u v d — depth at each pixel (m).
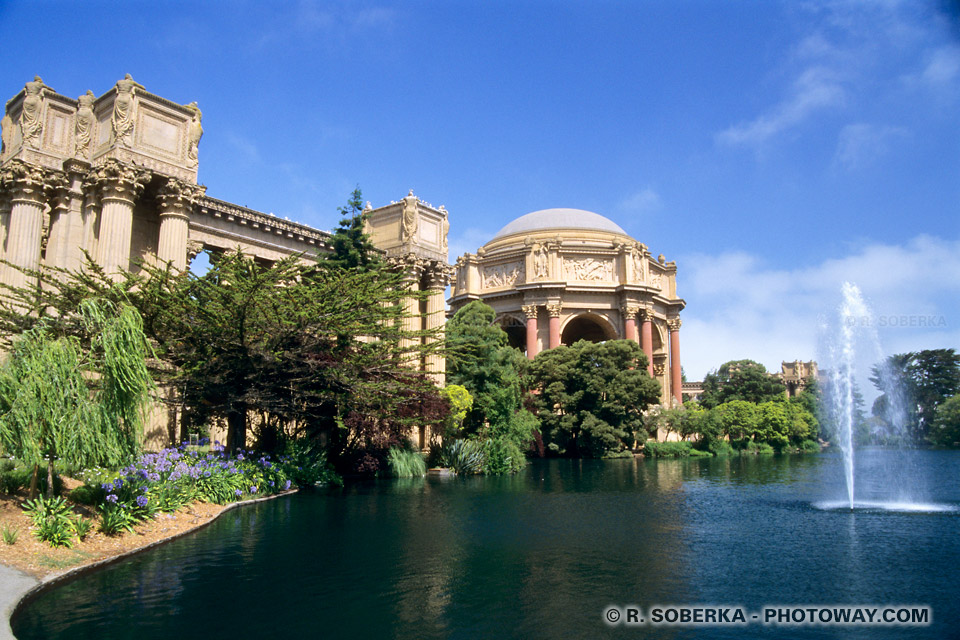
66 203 31.75
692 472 47.16
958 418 83.62
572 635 10.41
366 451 36.16
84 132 32.22
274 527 19.27
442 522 20.78
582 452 71.25
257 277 24.81
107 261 29.58
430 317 49.44
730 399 111.88
